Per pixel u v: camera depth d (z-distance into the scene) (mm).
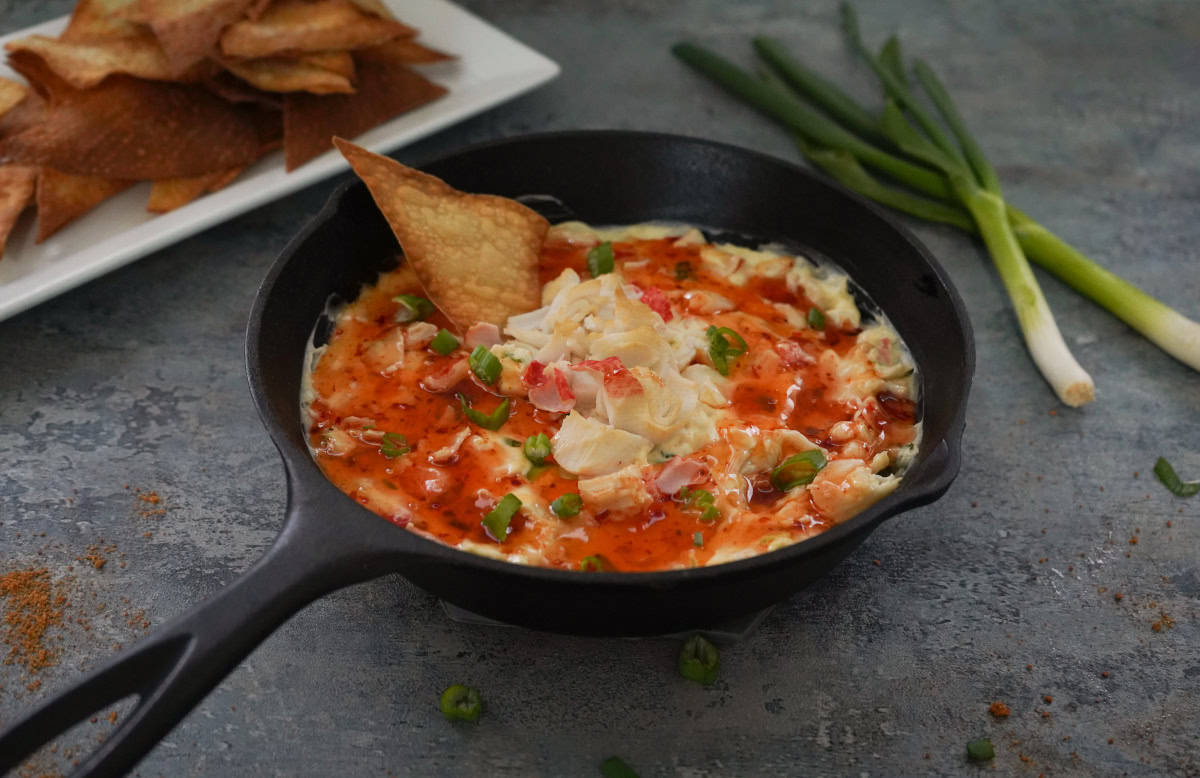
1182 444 572
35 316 590
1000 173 688
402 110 642
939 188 664
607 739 474
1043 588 521
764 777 467
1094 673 497
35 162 582
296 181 612
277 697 479
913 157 688
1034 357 592
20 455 539
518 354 526
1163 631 510
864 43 763
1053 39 774
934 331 538
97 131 596
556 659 492
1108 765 474
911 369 544
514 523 483
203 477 538
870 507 447
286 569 419
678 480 493
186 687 403
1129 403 588
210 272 616
